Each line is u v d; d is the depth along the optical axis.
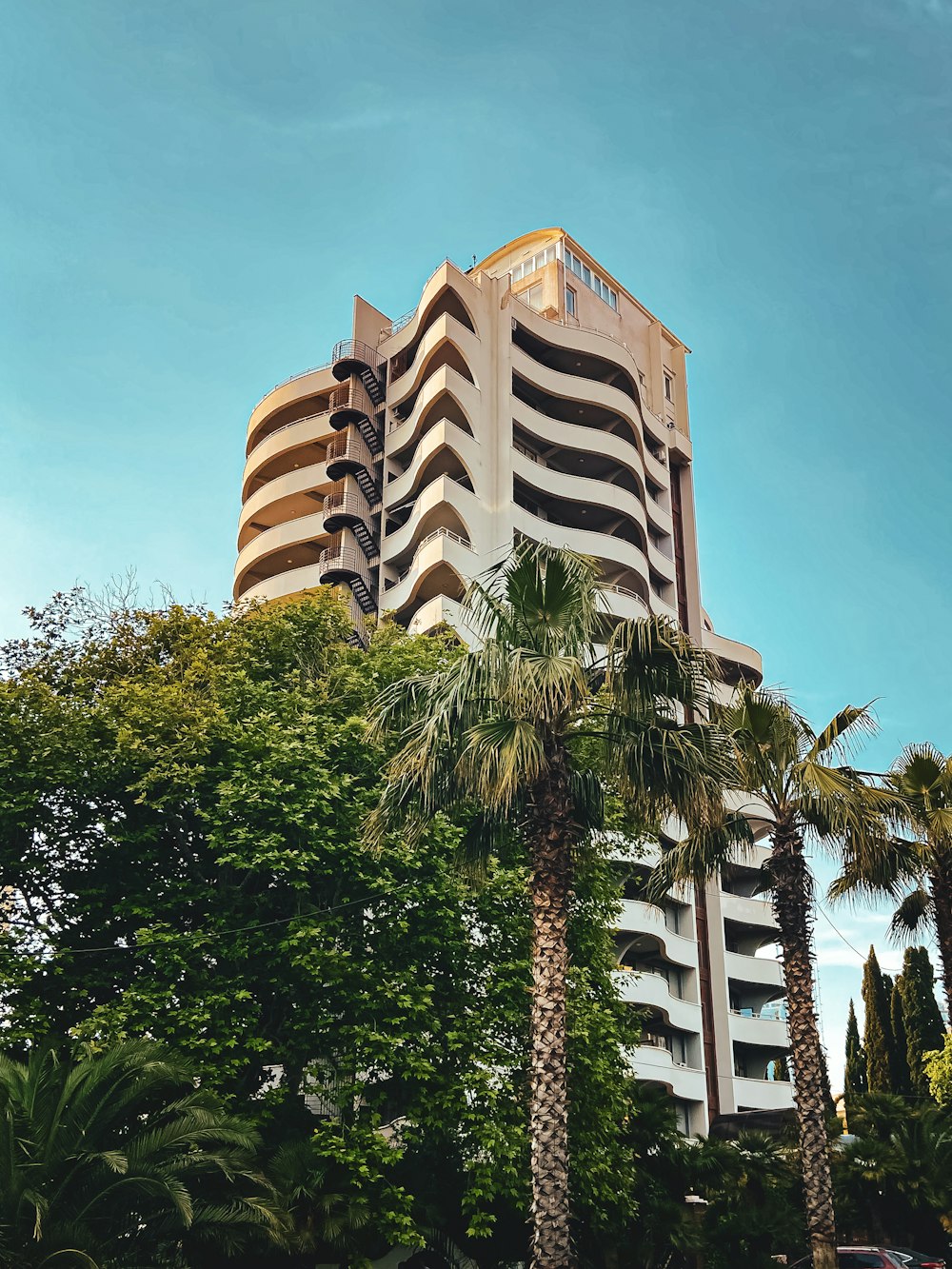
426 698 18.02
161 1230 17.11
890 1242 31.47
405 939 22.06
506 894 23.53
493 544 48.81
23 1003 20.50
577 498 51.94
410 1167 21.47
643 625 17.17
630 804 17.78
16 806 21.06
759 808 52.19
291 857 20.72
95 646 25.84
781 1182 29.89
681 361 66.88
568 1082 22.66
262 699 24.17
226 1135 16.86
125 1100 16.48
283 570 57.53
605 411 55.25
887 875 22.12
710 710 20.77
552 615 17.69
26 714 22.17
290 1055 21.14
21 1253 15.06
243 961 21.44
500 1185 20.67
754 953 56.97
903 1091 56.19
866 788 20.58
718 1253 27.86
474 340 52.34
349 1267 19.50
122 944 22.19
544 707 16.41
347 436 55.47
